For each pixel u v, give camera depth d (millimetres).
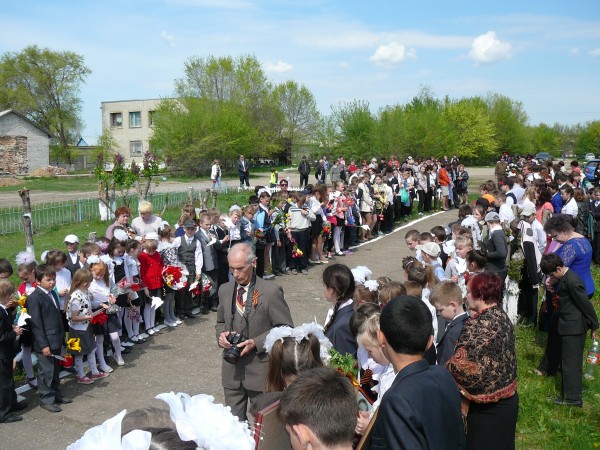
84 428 5969
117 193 29281
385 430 2580
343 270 4980
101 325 7418
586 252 6922
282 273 12773
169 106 44688
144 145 65250
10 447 5570
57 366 6586
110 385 7090
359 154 49250
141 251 8852
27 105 60719
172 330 9234
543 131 86938
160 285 9039
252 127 49594
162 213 19578
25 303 6492
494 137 69125
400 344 2812
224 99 52250
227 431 1581
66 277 8047
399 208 20141
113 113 66000
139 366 7703
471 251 6965
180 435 1509
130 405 6512
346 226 15406
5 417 6098
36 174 44281
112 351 8195
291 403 2199
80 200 20219
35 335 6355
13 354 6242
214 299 10297
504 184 13859
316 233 13664
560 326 6242
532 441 5582
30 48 61719
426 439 2543
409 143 49156
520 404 6246
